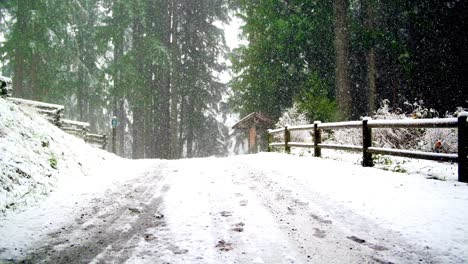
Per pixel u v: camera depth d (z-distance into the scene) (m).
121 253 3.73
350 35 21.41
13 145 6.93
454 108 19.81
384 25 22.36
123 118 36.75
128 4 27.19
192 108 32.72
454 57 19.86
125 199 6.07
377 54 22.95
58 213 5.23
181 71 32.06
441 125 5.90
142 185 7.30
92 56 33.62
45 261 3.56
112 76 28.94
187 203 5.66
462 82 19.61
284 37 22.00
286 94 24.62
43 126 9.38
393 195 5.27
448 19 19.64
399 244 3.70
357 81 24.17
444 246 3.54
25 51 23.33
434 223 4.10
